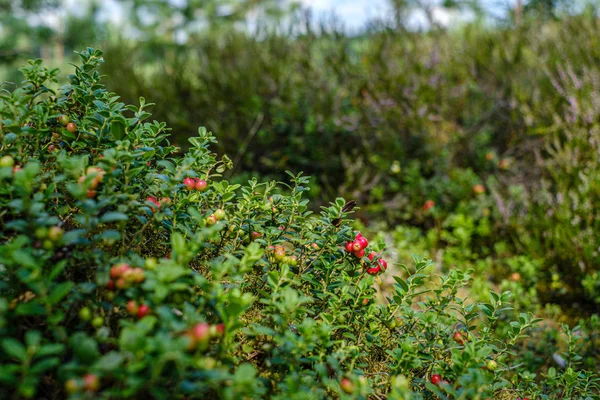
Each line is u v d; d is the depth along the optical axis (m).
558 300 3.48
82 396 0.96
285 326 1.42
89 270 1.43
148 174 1.62
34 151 1.68
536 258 3.71
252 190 1.86
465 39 5.95
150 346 1.01
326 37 5.86
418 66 5.41
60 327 1.15
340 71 5.54
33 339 0.99
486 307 1.90
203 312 1.46
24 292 1.36
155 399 1.17
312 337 1.40
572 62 4.94
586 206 3.50
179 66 6.00
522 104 4.78
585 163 3.81
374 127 5.01
